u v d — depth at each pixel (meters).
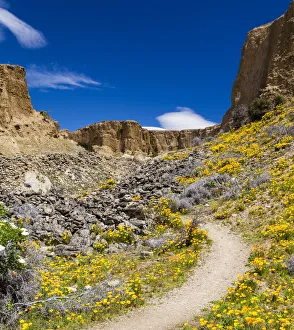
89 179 42.53
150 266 11.04
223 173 23.98
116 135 132.62
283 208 14.85
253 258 10.80
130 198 21.30
